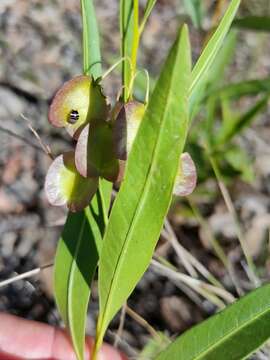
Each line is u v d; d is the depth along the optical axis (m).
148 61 0.57
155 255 0.37
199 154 0.40
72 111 0.19
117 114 0.19
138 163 0.19
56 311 0.40
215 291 0.33
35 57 0.55
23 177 0.45
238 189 0.45
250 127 0.50
